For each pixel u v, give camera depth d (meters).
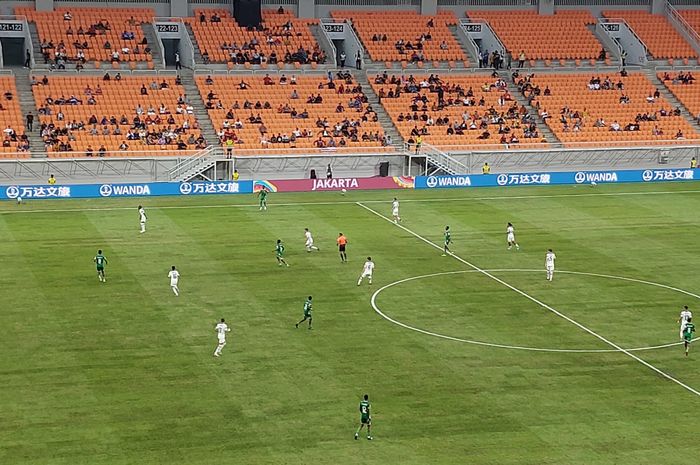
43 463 51.19
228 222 102.19
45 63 133.12
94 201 110.62
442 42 148.50
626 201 115.88
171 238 95.31
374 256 90.75
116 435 54.47
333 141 126.69
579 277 85.50
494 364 65.62
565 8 159.38
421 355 66.94
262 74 138.25
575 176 126.06
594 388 62.12
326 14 151.25
